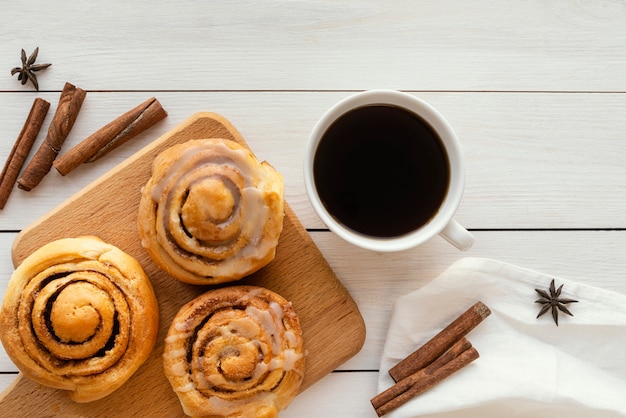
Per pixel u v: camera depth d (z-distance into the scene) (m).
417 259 0.63
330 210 0.59
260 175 0.58
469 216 0.64
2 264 0.62
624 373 0.62
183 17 0.63
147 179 0.61
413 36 0.63
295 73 0.63
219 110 0.63
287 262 0.61
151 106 0.62
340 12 0.63
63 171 0.62
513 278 0.62
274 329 0.59
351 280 0.63
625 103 0.64
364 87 0.63
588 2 0.64
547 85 0.64
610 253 0.64
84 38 0.63
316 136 0.57
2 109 0.63
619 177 0.64
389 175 0.59
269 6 0.63
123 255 0.59
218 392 0.58
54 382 0.58
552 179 0.64
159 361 0.61
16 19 0.63
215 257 0.58
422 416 0.62
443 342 0.61
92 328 0.57
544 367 0.62
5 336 0.57
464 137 0.64
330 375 0.63
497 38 0.64
